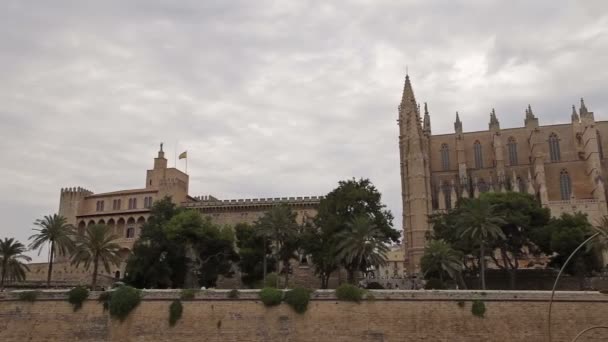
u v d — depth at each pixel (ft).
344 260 250.98
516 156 412.16
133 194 423.23
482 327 175.63
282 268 319.27
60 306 197.36
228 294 189.57
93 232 252.42
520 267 323.57
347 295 183.62
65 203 431.43
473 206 238.48
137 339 188.75
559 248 254.06
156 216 309.22
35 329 195.52
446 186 413.80
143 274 270.87
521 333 173.17
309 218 325.62
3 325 197.67
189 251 302.04
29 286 271.69
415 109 399.24
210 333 186.19
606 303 171.73
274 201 383.65
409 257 374.22
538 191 374.22
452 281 262.47
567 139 404.98
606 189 377.30
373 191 283.59
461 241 269.64
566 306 173.78
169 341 187.01
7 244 260.42
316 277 329.31
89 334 192.03
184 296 191.42
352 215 264.93
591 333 169.17
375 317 181.37
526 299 176.55
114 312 191.42
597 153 373.61
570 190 386.93
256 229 284.20
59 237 261.44
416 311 180.24
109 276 335.67
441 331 176.96
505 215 266.77
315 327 182.60
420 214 370.94
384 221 273.75
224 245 298.76
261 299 187.42
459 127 426.10
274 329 183.93
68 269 370.53
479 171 415.64
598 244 232.53
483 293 179.63
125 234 408.87
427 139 416.46
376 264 237.45
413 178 379.76
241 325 185.88
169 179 415.85
